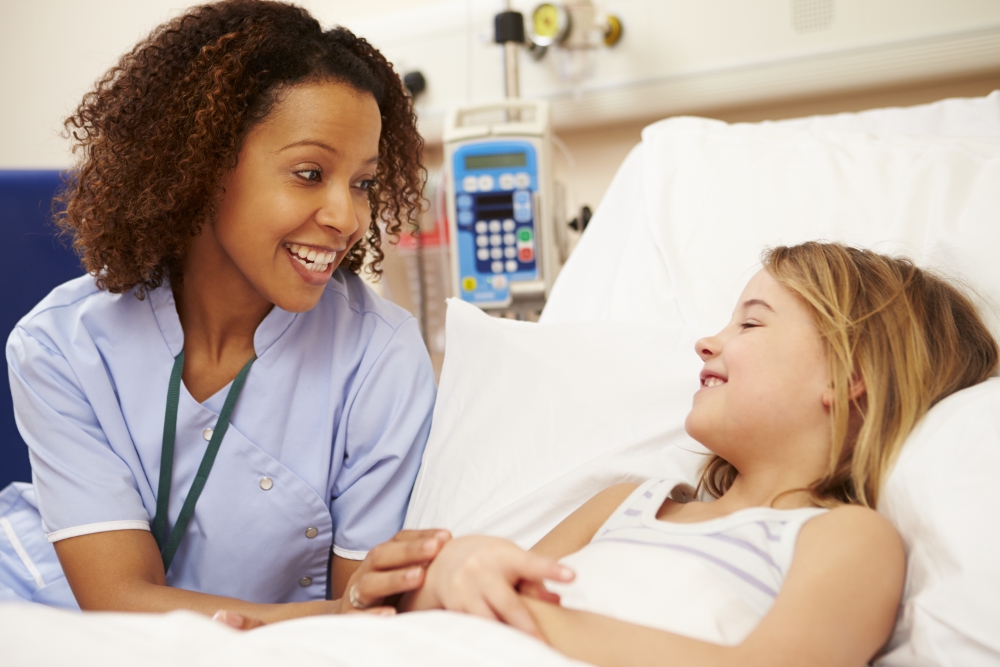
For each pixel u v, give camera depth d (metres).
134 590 0.95
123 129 1.01
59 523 0.99
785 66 1.93
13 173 1.60
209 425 1.05
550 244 1.85
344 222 0.97
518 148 1.83
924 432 0.79
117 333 1.06
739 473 0.88
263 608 0.92
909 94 1.91
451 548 0.74
